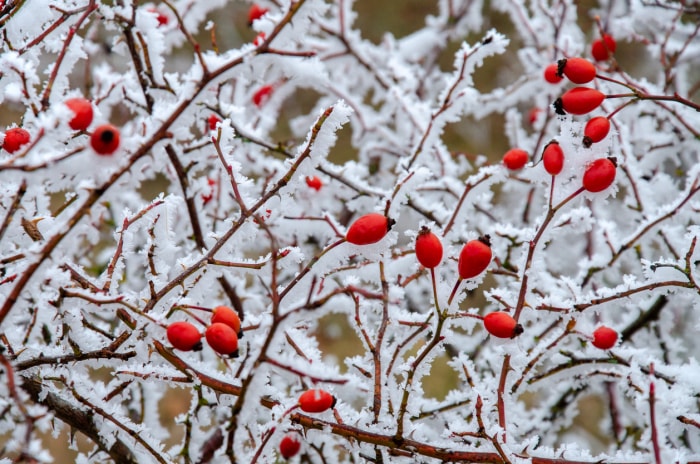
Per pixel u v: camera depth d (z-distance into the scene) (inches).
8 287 35.0
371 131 57.1
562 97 36.1
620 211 57.4
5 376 34.8
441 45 67.2
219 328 34.0
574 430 63.7
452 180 46.4
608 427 50.1
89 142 33.0
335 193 47.8
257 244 49.1
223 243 36.5
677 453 35.6
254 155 50.6
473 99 43.3
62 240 34.4
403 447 35.5
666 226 43.8
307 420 35.6
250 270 36.8
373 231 34.8
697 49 57.6
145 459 38.2
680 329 53.8
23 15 38.6
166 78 41.2
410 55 66.3
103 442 37.7
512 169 40.3
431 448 35.4
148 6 44.8
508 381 37.3
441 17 67.3
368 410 37.5
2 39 39.0
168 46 49.2
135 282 53.9
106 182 34.1
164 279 37.3
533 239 36.2
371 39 104.6
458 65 42.8
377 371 36.0
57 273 34.8
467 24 66.7
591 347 40.6
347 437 36.4
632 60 83.2
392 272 41.0
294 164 36.0
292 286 35.7
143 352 36.2
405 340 37.8
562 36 56.0
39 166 33.0
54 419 37.4
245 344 38.0
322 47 57.4
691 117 45.7
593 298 38.4
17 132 36.3
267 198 36.2
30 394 36.6
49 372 36.7
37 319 36.6
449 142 98.3
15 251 36.3
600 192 35.6
